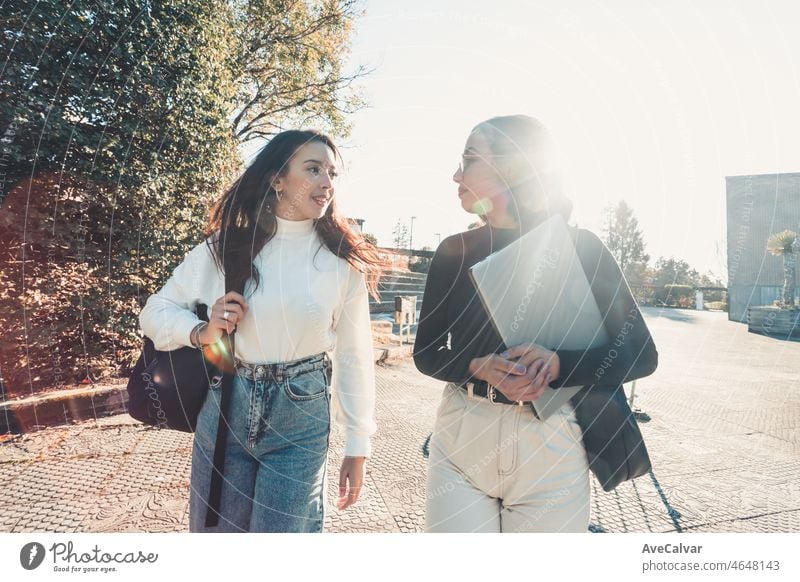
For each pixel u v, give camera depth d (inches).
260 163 53.2
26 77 147.4
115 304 177.3
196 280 54.6
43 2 144.3
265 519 50.3
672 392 217.5
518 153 47.6
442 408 53.2
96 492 102.3
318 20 251.4
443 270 55.4
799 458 133.2
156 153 173.6
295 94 272.2
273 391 51.3
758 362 311.1
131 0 161.9
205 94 191.6
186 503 98.0
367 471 118.0
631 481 115.4
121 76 162.2
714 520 96.7
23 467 114.8
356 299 58.6
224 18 207.0
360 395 59.2
